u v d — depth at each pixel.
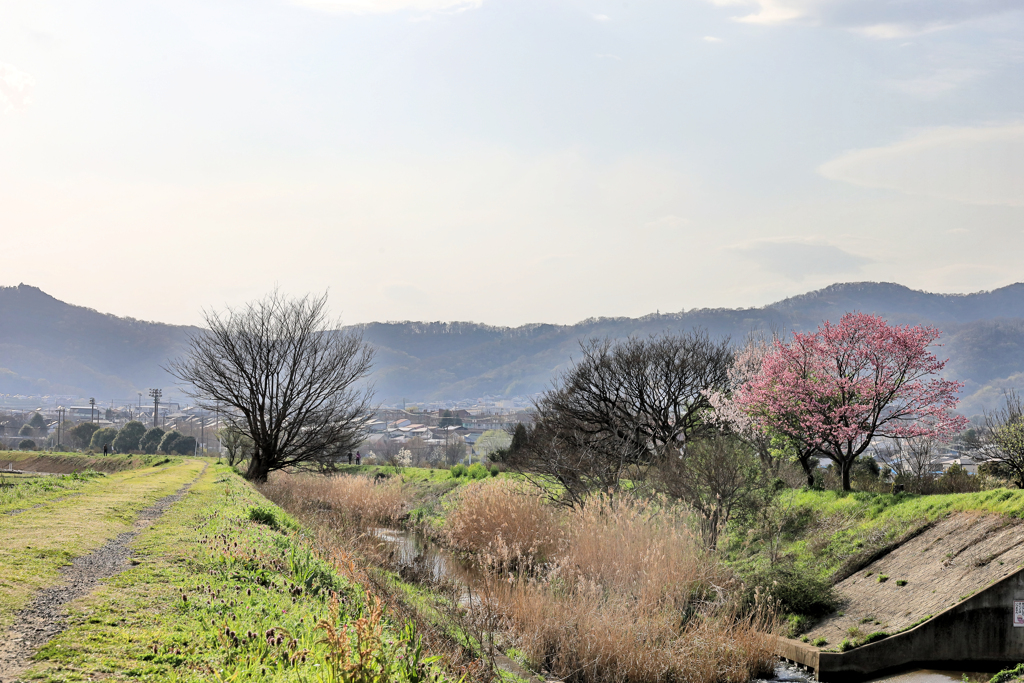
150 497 16.92
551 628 10.58
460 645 8.70
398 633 7.49
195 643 5.86
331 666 5.15
